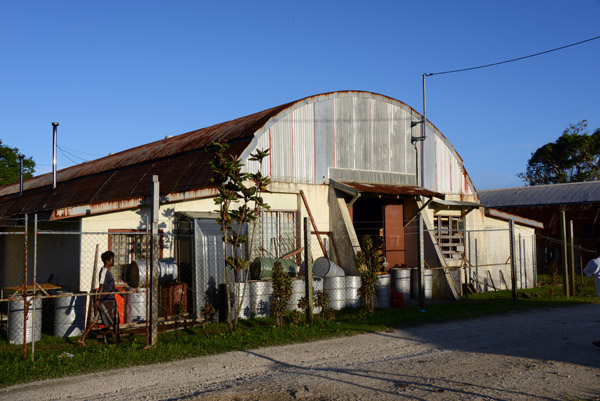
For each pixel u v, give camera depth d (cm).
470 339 1071
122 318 1170
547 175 5591
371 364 859
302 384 742
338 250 1677
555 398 673
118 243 1331
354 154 1822
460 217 2156
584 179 5241
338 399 672
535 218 3381
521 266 2275
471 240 2139
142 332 1109
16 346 1030
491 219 2239
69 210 1237
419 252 1484
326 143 1744
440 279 1800
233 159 1187
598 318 1338
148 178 1784
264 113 1795
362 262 1430
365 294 1414
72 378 782
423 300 1470
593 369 818
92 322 1033
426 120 2070
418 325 1246
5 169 4109
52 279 1450
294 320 1219
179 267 1358
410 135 2016
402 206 1994
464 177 2202
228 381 763
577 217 3198
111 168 2111
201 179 1538
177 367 845
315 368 835
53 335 1123
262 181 1238
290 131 1653
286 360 891
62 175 2431
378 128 1908
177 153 1859
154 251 1023
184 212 1409
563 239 1842
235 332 1127
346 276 1516
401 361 880
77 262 1313
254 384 744
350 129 1819
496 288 2162
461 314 1402
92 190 1959
